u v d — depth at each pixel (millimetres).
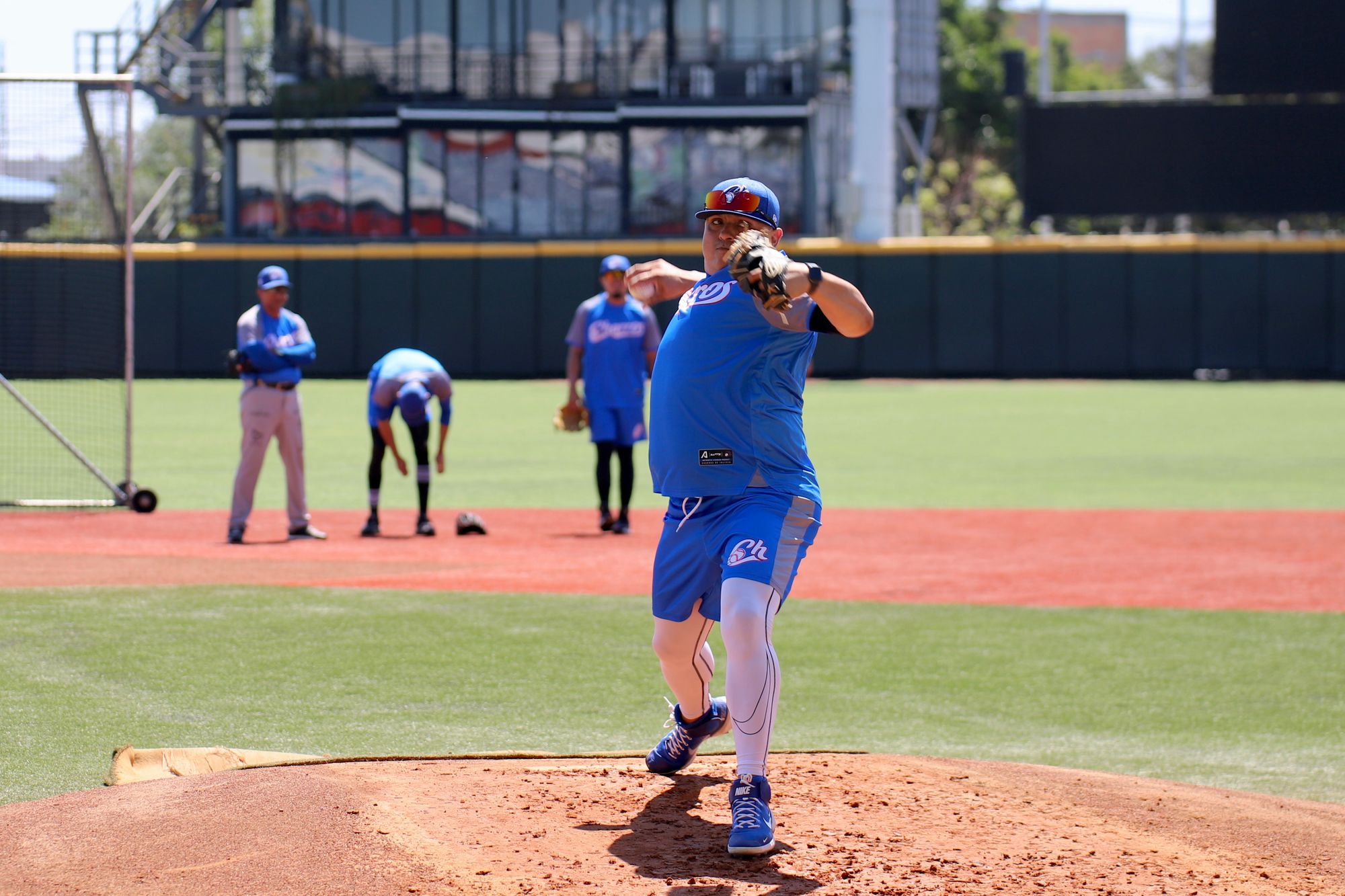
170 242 76812
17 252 38562
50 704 11508
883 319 65875
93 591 16469
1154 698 12641
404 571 18438
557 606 16250
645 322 22312
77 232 38125
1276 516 24859
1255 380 65938
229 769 9281
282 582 17406
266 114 76438
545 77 79312
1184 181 69562
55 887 6953
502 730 11070
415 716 11430
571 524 23594
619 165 78125
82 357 48375
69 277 47750
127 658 13188
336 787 8422
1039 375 65375
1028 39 161750
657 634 8719
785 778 9102
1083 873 7352
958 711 12109
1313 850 7832
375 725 11125
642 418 22516
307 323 65562
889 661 13953
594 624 15281
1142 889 7141
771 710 7816
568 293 65375
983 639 15055
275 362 20703
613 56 79062
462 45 79125
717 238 8266
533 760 9680
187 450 35656
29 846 7516
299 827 7688
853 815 8320
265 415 20781
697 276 9125
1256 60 68625
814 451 36750
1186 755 10906
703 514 8312
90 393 48094
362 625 14977
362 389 59156
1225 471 32438
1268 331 64875
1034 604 16969
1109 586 18172
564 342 65562
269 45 79188
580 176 78250
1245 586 18266
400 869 7141
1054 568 19516
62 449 35281
